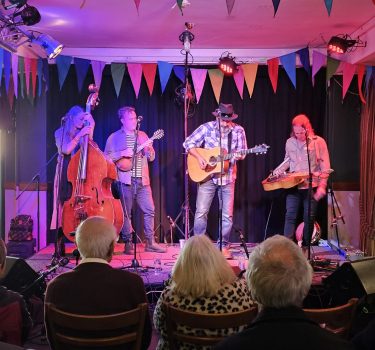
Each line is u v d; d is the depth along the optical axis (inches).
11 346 64.6
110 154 224.4
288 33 225.8
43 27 215.0
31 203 255.4
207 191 222.2
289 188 221.8
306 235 219.3
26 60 217.3
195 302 86.4
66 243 253.9
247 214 261.7
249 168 261.0
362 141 245.0
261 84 260.1
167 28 217.5
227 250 220.4
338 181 259.1
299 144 219.3
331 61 225.1
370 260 127.5
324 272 182.2
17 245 232.5
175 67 236.7
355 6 187.8
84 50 252.1
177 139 260.1
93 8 190.4
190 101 244.1
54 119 257.1
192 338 85.1
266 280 56.8
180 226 259.3
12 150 253.8
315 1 181.9
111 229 91.7
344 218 259.1
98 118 258.4
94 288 87.4
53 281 88.9
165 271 190.4
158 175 259.3
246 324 84.7
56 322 84.0
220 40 238.2
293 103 259.9
